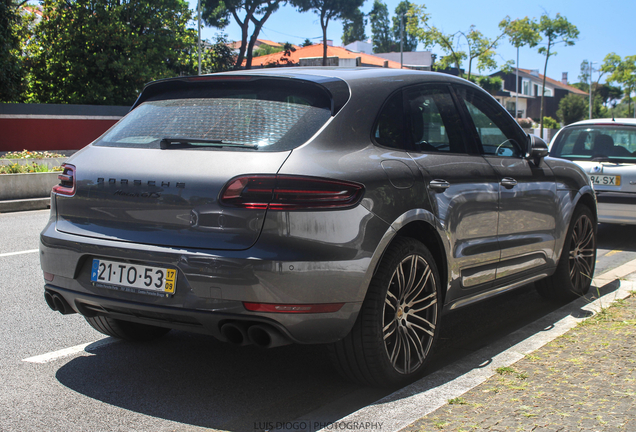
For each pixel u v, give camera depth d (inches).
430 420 109.0
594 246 213.5
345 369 126.7
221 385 137.2
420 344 136.5
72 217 131.6
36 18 1450.5
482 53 1729.8
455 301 149.3
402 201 126.6
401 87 143.3
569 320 171.8
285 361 152.6
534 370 131.7
